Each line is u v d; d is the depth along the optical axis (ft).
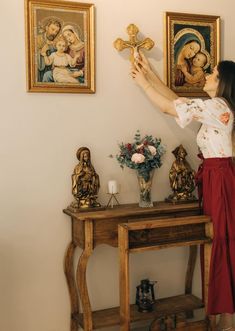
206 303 7.89
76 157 8.00
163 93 8.23
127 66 8.29
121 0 8.14
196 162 9.09
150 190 8.11
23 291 7.77
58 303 8.05
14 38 7.42
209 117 7.29
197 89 8.82
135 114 8.44
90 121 8.08
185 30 8.63
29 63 7.50
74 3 7.73
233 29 9.20
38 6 7.52
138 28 8.30
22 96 7.55
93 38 7.91
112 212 7.55
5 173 7.53
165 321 7.74
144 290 8.07
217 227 7.54
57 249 7.97
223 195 7.56
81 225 7.49
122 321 7.18
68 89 7.80
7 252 7.62
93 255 8.32
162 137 8.72
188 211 8.13
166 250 8.96
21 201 7.66
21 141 7.60
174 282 9.07
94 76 7.99
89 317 7.50
